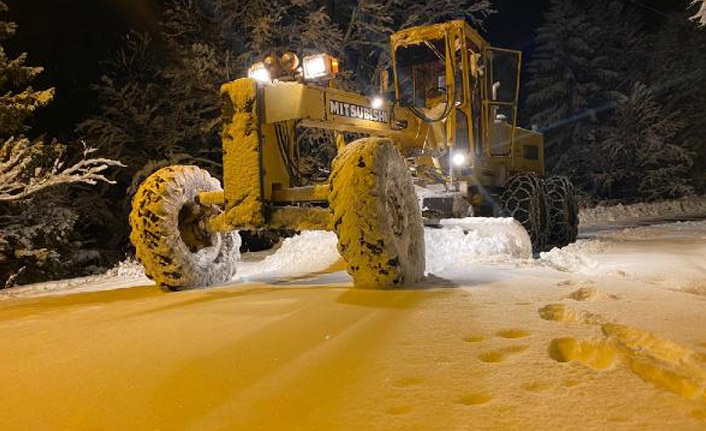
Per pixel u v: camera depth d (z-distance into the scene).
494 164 8.92
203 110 13.88
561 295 3.52
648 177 27.17
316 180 5.44
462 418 1.92
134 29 15.78
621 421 1.84
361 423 1.93
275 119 4.74
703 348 2.42
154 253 4.97
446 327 2.89
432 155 7.59
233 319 3.30
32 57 14.84
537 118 30.22
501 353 2.49
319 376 2.35
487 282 4.16
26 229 9.15
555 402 2.00
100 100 14.00
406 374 2.32
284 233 13.26
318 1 16.41
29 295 6.12
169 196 5.03
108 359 2.70
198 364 2.56
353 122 5.75
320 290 4.17
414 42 8.04
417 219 4.57
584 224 16.64
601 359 2.48
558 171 28.33
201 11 14.88
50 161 10.00
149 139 13.44
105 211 12.65
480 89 8.34
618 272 5.07
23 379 2.51
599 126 29.45
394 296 3.71
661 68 30.53
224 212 4.90
